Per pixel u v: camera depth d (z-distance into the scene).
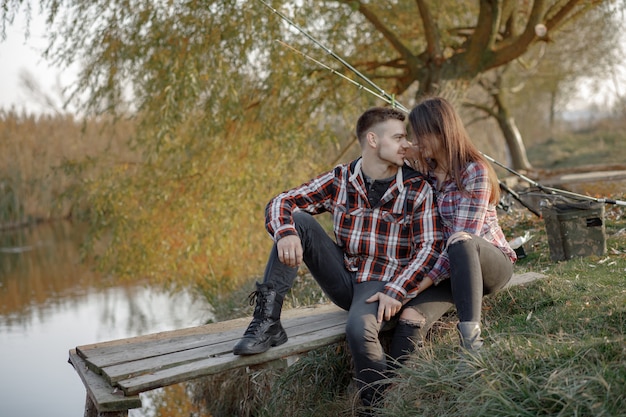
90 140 12.84
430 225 3.18
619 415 2.23
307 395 3.65
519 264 4.64
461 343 2.92
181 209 7.96
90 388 2.79
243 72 7.87
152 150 8.14
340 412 3.35
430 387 2.77
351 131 8.66
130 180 8.20
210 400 5.24
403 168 3.25
